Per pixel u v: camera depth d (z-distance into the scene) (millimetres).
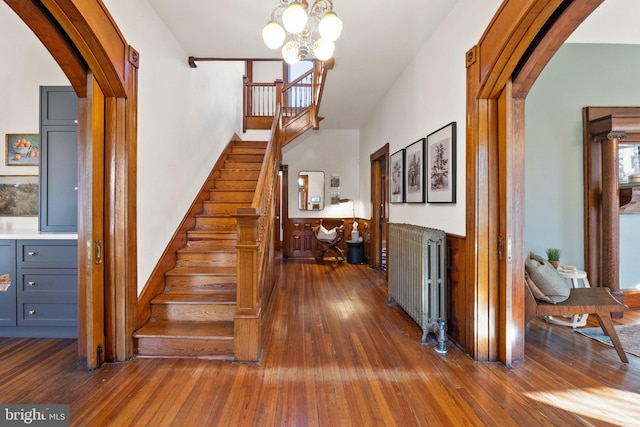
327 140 6992
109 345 2371
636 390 2008
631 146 3771
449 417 1752
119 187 2350
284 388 2033
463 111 2496
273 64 8195
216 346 2453
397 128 4113
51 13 1787
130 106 2367
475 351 2381
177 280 3070
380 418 1745
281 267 6000
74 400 1895
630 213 3723
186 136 3592
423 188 3232
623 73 3691
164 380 2121
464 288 2518
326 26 1977
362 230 6680
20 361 2387
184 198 3586
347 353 2514
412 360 2398
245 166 5062
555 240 3678
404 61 3582
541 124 3678
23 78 3256
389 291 3768
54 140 2939
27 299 2803
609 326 2479
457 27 2559
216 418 1743
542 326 3117
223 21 2848
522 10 1771
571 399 1914
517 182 2344
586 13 1771
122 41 2248
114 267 2367
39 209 2938
